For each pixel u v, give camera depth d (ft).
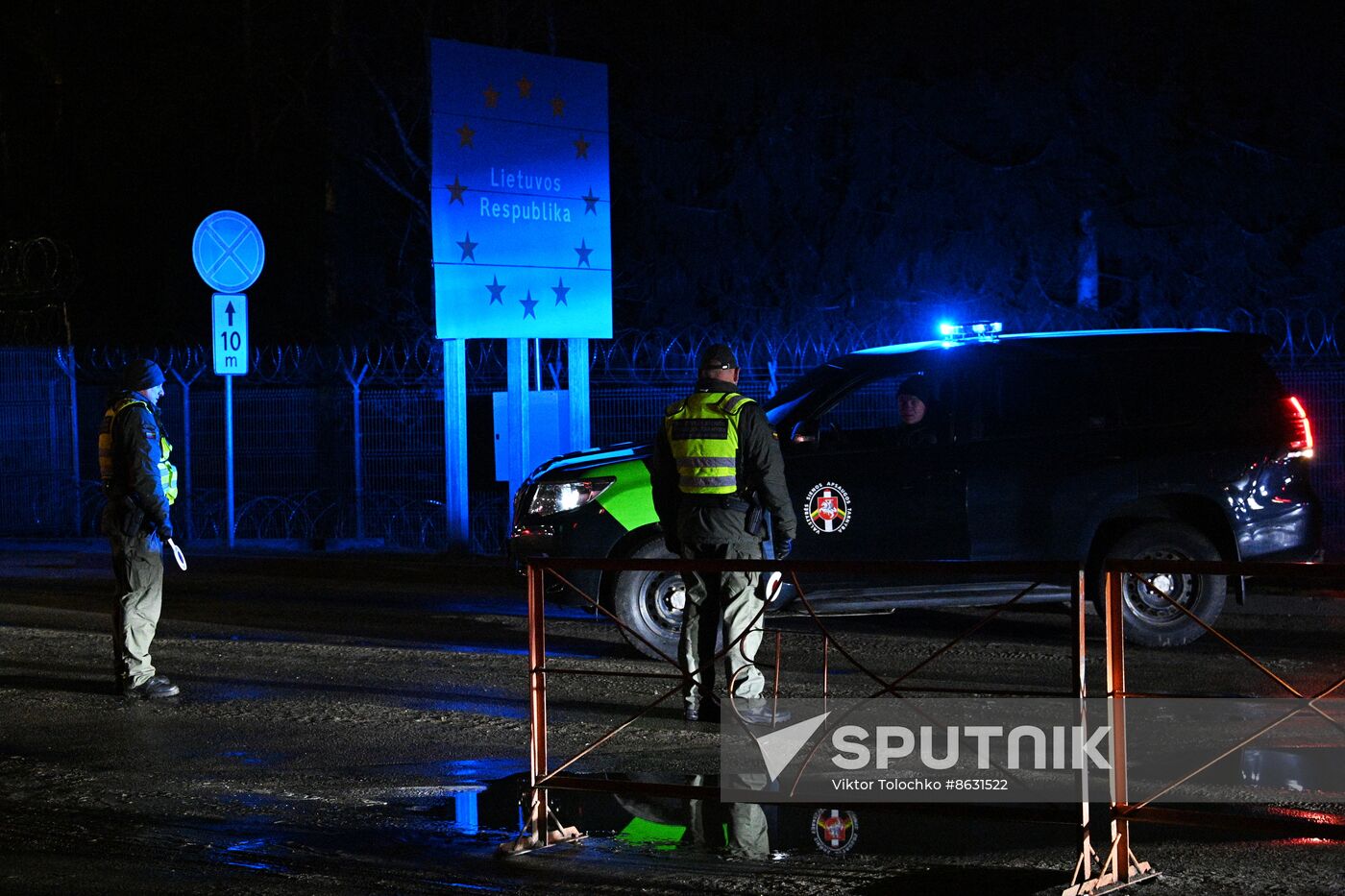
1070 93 132.87
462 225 65.46
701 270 131.03
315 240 133.39
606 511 41.42
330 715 33.45
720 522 32.27
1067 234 132.36
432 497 80.12
